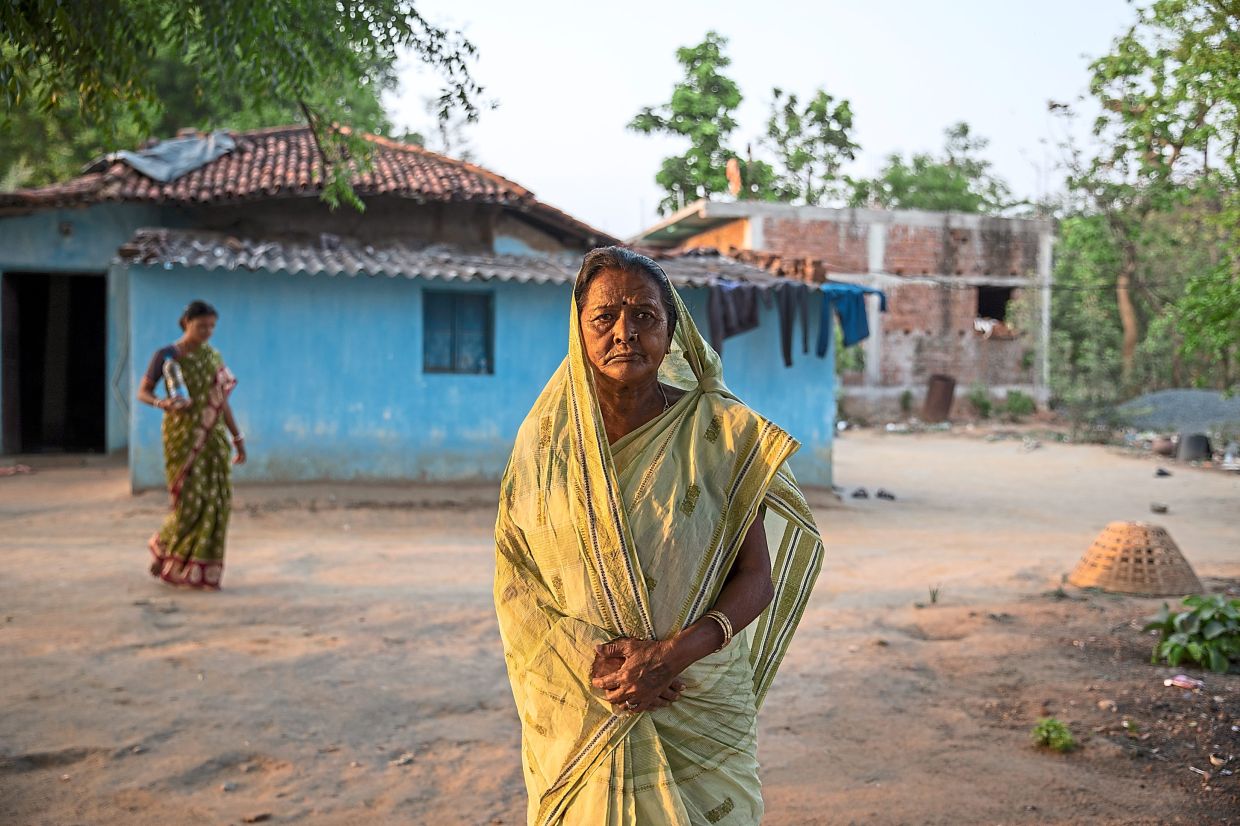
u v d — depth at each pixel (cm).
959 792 403
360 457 1309
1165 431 2522
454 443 1340
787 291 1378
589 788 206
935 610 719
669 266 1455
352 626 650
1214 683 540
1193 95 733
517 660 220
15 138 2091
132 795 389
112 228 1595
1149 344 2884
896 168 3919
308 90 577
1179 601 750
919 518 1298
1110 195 2556
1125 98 830
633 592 205
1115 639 632
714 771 212
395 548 970
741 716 218
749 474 213
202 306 718
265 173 1493
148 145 1557
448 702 508
